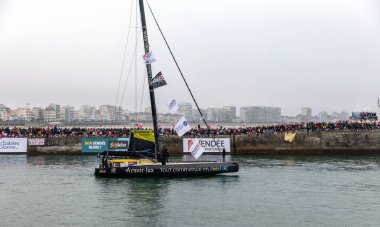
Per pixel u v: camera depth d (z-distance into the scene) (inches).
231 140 3038.9
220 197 1557.6
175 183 1818.4
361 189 1704.0
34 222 1246.3
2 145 3019.2
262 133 3058.6
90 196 1576.0
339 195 1593.3
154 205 1440.7
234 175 2033.7
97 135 3102.9
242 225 1215.6
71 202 1485.0
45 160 2689.5
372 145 2977.4
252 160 2664.9
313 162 2556.6
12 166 2379.4
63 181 1881.2
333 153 3004.4
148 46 1939.0
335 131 3024.1
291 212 1353.3
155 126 1951.3
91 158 2807.6
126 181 1867.6
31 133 3112.7
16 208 1405.0
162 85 1920.5
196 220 1264.8
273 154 3019.2
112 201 1498.5
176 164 1937.7
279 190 1683.1
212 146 3014.3
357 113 3688.5
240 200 1513.3
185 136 3019.2
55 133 3112.7
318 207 1414.9
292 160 2669.8
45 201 1502.2
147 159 2022.6
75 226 1206.9
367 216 1306.6
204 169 1947.6
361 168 2279.8
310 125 3193.9
